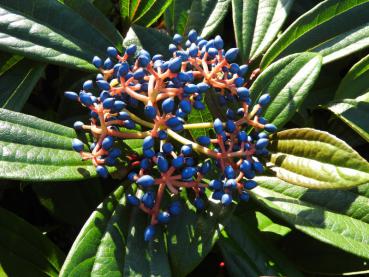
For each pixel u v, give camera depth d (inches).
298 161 8.9
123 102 8.7
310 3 13.7
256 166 8.8
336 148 8.5
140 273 8.6
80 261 8.5
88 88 9.4
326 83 12.9
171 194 9.4
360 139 12.0
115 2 13.3
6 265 10.4
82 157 8.7
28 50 10.1
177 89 8.7
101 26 10.9
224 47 13.7
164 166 8.4
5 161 8.6
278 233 11.2
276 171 9.1
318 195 9.6
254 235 10.2
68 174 8.9
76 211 11.8
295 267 10.0
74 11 10.8
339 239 9.1
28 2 10.4
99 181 12.0
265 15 11.9
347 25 11.4
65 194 11.8
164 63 8.7
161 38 11.0
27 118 9.0
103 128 8.7
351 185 8.1
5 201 12.9
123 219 9.1
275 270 9.7
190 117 10.1
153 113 8.4
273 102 10.1
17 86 10.5
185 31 12.0
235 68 9.3
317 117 12.5
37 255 10.6
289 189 9.8
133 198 8.7
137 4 11.7
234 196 9.1
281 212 9.4
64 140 9.2
